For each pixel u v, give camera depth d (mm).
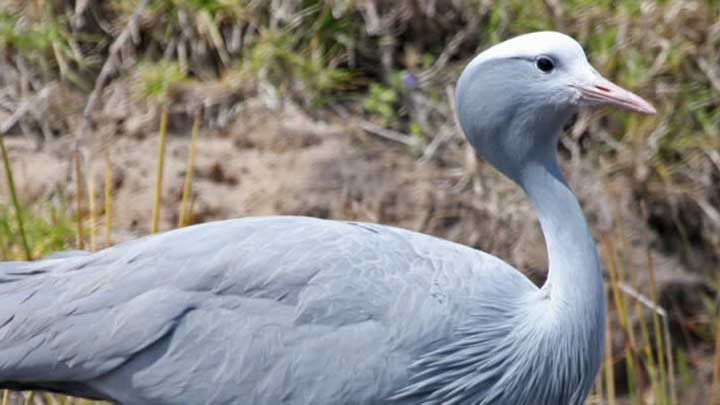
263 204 11570
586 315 8148
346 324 7910
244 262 7914
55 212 11031
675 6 12867
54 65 12258
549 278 8258
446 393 8086
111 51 12188
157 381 7789
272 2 12383
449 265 8203
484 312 8125
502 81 8180
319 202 11656
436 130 12391
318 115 12297
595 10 12820
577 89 8016
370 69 12562
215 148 11883
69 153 11719
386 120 12391
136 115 12000
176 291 7828
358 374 7891
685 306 12273
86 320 7742
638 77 12711
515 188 12203
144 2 12180
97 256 7969
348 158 12000
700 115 12773
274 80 12297
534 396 8234
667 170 12625
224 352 7836
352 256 8023
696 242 12586
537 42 8102
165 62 12219
